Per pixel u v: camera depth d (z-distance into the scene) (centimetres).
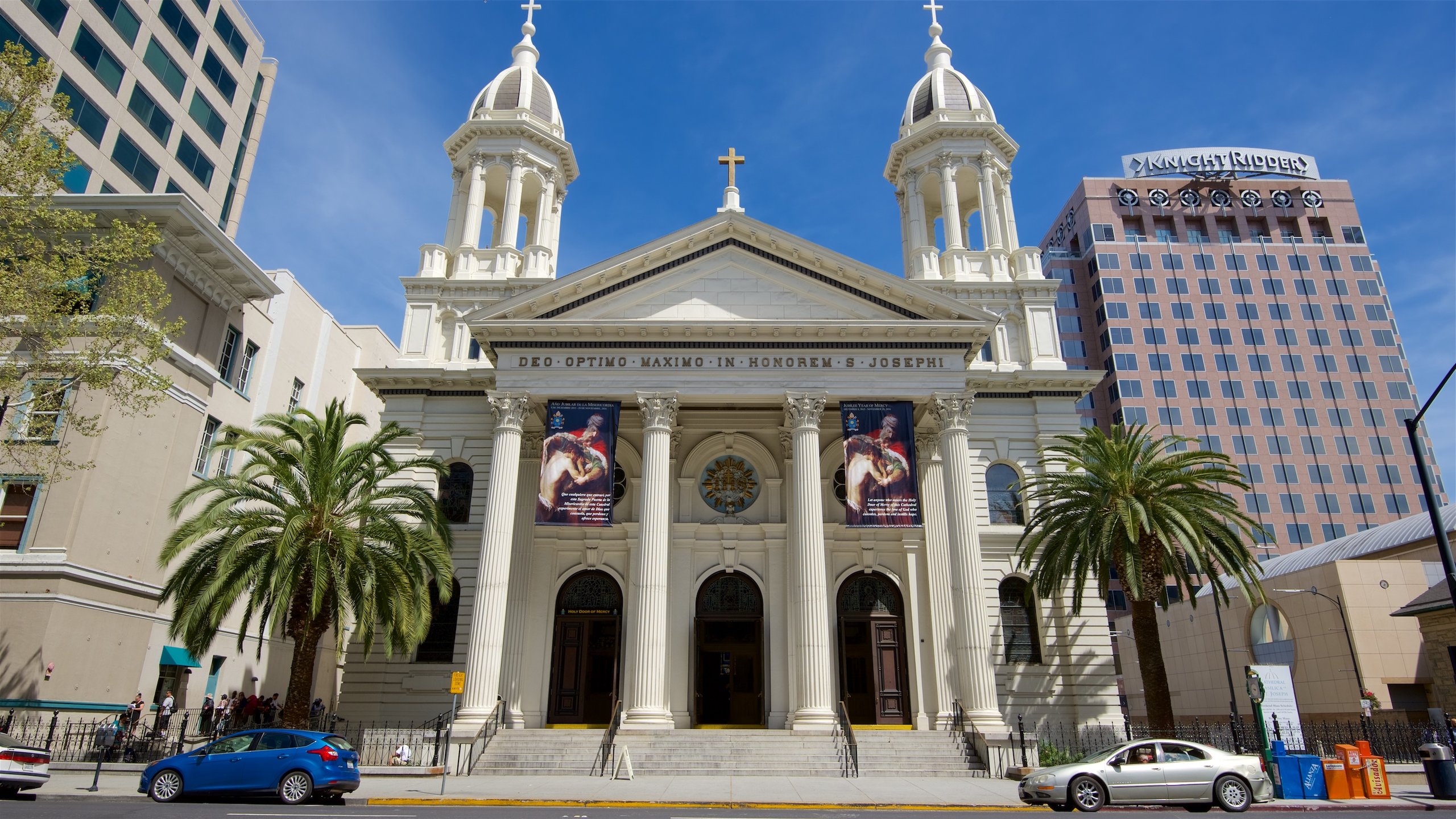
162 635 3109
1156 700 2514
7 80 2002
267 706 3325
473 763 2422
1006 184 3991
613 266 3023
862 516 2759
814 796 1894
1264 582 4544
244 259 3397
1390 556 4397
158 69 3875
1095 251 9331
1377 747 2877
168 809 1510
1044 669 3105
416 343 3522
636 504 3281
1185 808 1756
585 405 2884
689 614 3142
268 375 4006
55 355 2434
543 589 3177
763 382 2928
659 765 2394
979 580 2730
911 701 3047
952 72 4225
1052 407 3434
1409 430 1934
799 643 2653
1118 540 2595
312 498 2431
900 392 2919
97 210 2991
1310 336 9056
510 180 3819
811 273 3080
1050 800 1723
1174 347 8950
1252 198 9638
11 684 2548
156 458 3089
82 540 2738
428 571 2980
